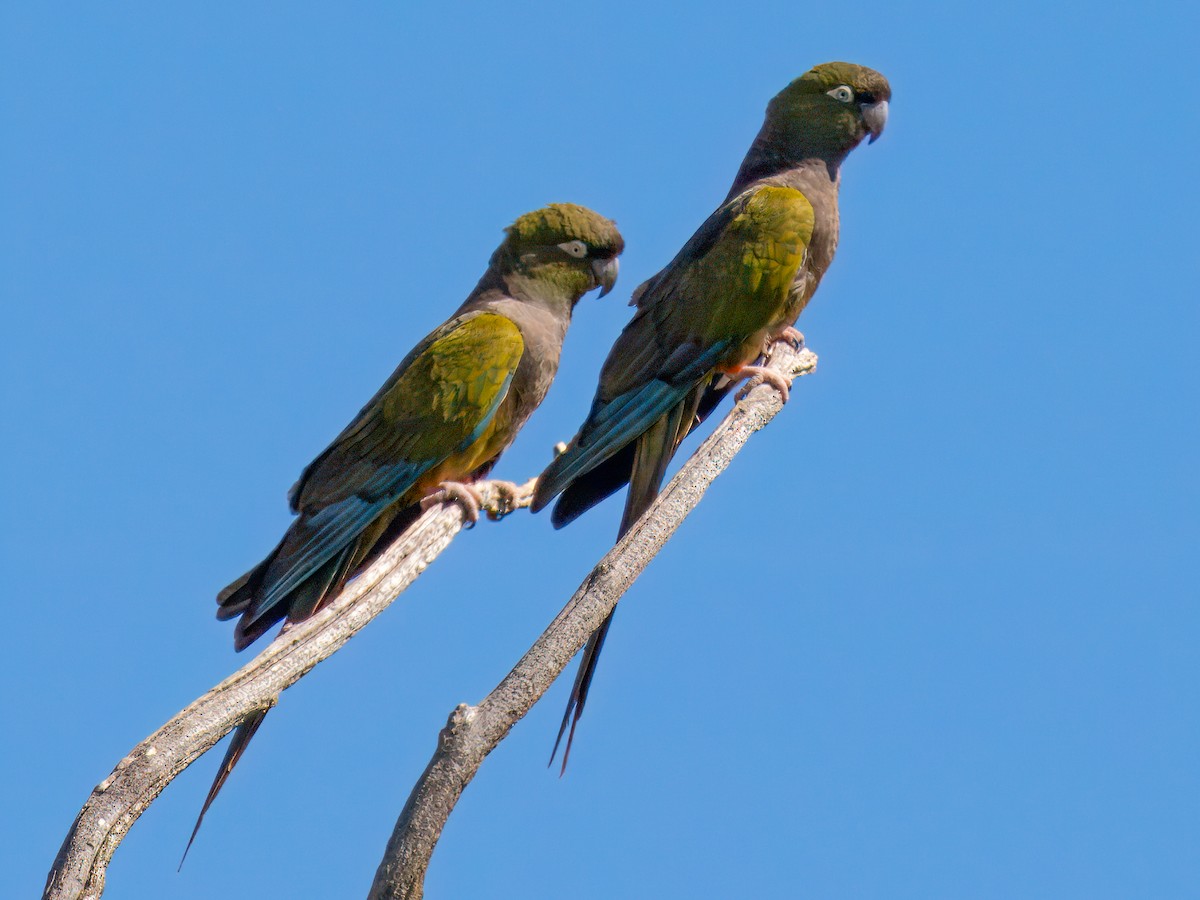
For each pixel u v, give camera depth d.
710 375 11.96
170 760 7.39
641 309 11.89
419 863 6.71
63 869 6.85
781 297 11.71
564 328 12.49
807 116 12.53
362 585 9.37
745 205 11.90
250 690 8.05
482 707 7.12
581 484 11.65
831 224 12.39
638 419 11.41
